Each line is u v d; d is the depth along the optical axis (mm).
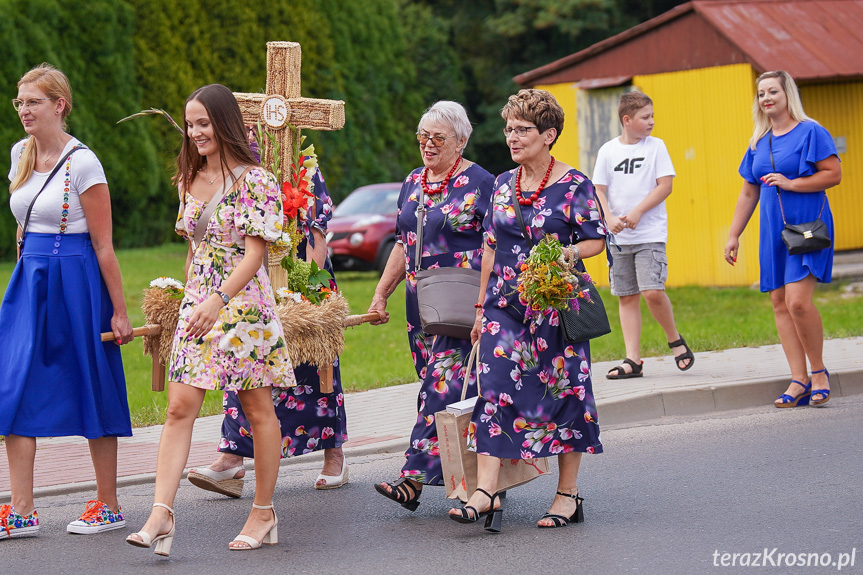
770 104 10688
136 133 34500
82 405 7184
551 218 7016
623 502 7812
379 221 27125
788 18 24078
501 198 7160
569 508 7281
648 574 6137
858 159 24766
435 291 7441
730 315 19094
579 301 6992
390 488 7531
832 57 23219
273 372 6676
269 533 6980
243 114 8219
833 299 21328
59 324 7160
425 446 7559
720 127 23453
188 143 6684
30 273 7152
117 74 33906
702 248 23828
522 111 7000
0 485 8477
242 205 6516
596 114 25750
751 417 10672
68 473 8984
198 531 7359
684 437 9914
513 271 7070
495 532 7145
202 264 6625
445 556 6617
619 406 10750
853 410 10688
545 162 7117
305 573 6332
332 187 41500
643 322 18547
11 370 7121
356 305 21750
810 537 6746
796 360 11055
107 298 7340
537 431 7039
